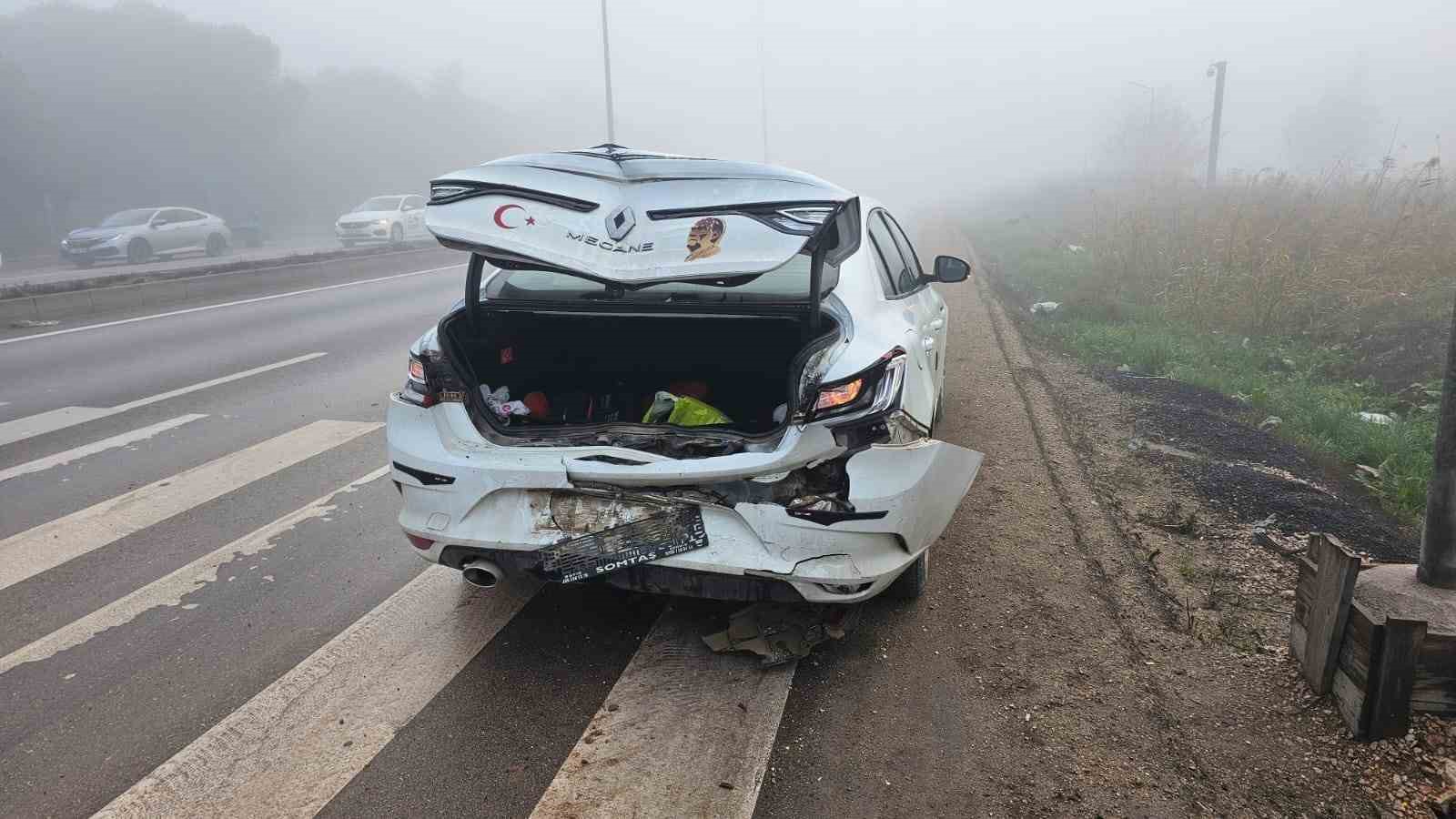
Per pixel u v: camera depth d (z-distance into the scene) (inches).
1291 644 126.4
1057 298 455.8
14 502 204.7
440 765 110.5
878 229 174.7
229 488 210.7
